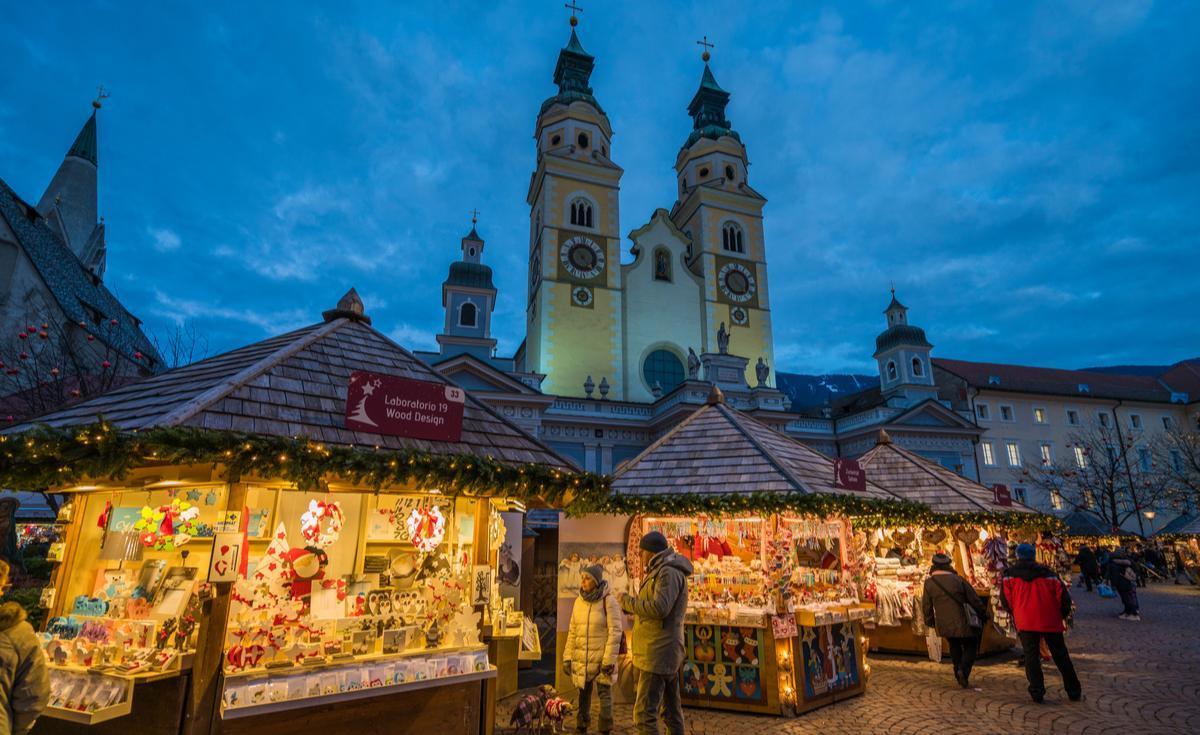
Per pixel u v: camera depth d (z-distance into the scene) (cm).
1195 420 4681
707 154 4766
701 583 830
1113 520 3247
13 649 361
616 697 765
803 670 717
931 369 4225
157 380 589
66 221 5716
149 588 529
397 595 563
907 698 764
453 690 543
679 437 931
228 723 434
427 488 544
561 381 3762
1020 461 4209
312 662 479
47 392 1888
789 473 776
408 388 558
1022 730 641
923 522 1048
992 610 1052
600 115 4478
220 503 521
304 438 471
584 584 676
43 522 1720
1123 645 1095
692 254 4569
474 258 3666
